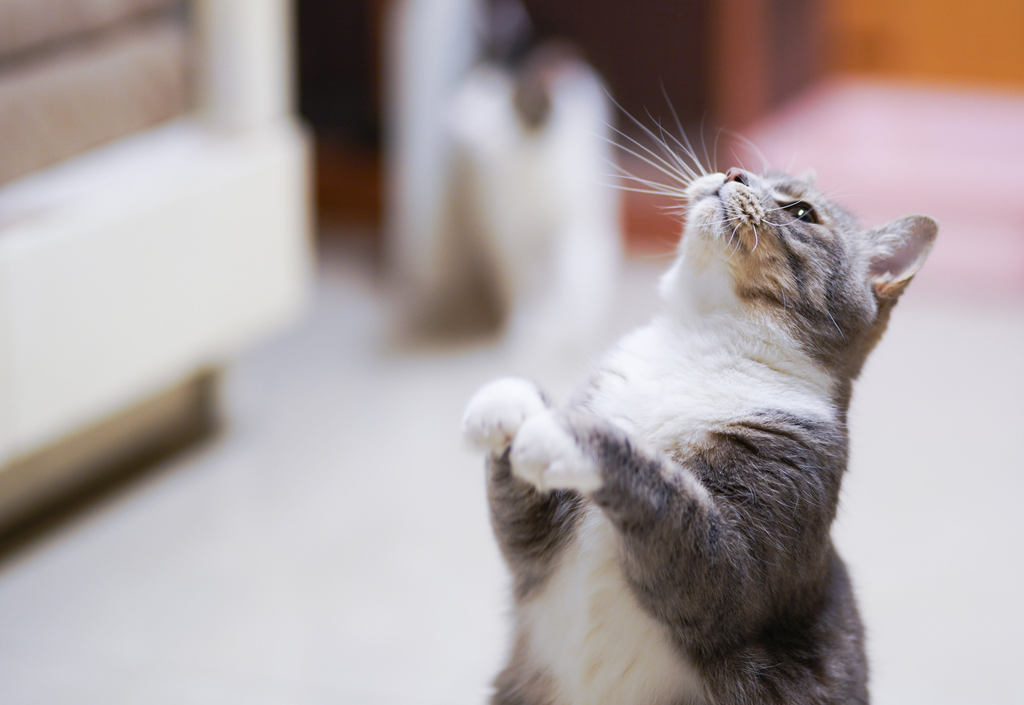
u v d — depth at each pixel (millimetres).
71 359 1683
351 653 1574
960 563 1723
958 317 2477
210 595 1650
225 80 1904
